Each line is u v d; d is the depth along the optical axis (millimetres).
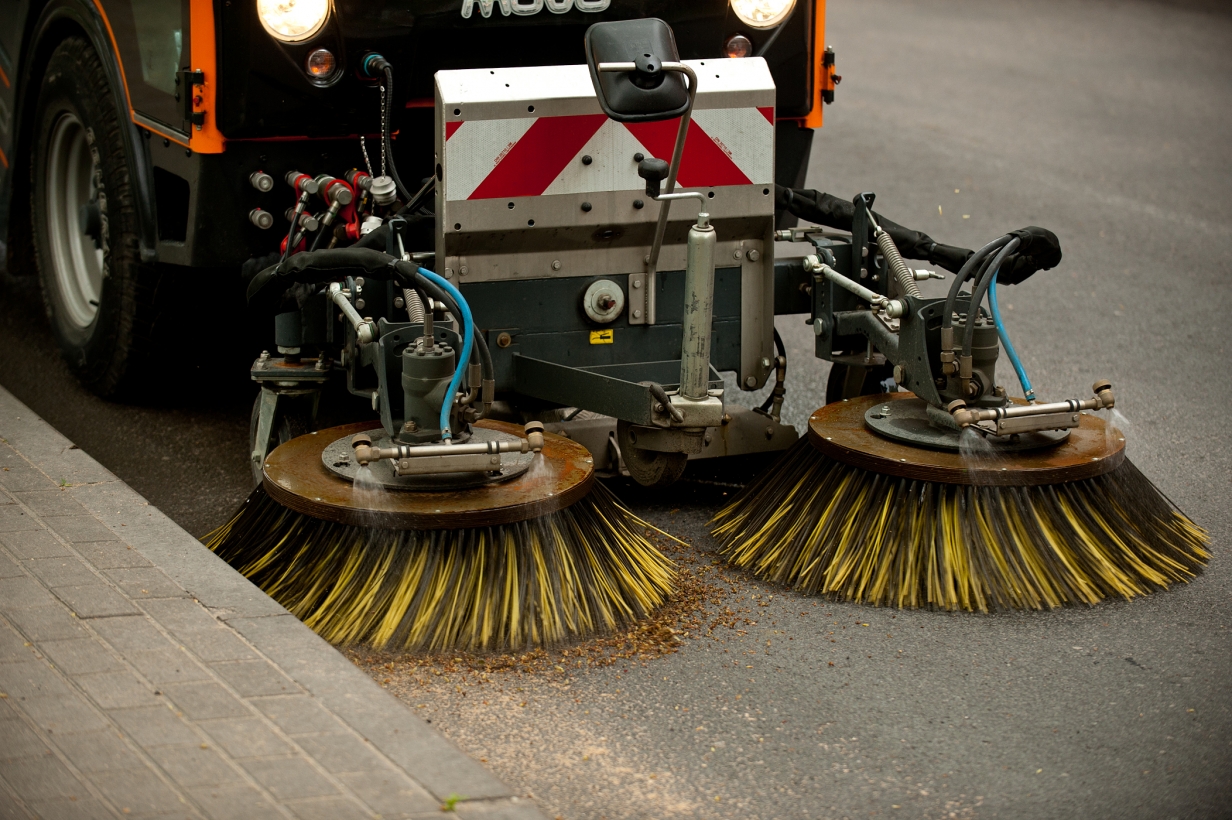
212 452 4844
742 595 3732
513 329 3984
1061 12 16078
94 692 2832
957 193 8828
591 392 3824
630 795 2768
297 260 3633
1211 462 4746
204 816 2441
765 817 2705
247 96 4012
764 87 3959
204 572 3389
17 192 5676
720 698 3166
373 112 4172
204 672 2920
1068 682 3260
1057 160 9750
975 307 3717
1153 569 3773
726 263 4145
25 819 2420
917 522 3680
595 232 3939
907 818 2711
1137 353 6035
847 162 9617
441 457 3383
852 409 4141
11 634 3057
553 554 3422
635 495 4434
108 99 4672
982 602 3600
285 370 3963
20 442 4211
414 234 4207
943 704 3154
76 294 5363
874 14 16094
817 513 3838
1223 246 7812
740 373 4258
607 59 3426
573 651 3357
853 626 3543
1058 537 3668
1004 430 3680
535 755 2904
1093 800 2783
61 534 3584
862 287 4090
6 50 5555
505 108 3732
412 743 2686
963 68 13094
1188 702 3174
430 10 4082
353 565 3381
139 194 4504
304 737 2695
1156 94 11945
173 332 4875
